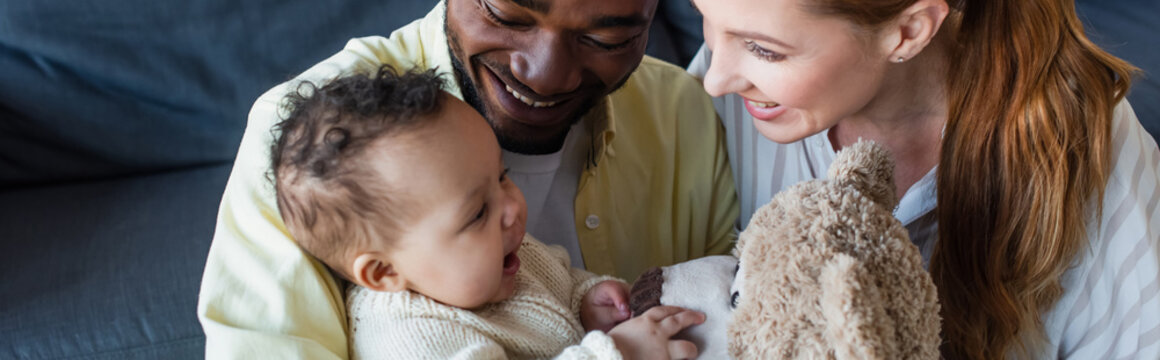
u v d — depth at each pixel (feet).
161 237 4.94
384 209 2.70
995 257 3.05
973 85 2.85
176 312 4.51
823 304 1.95
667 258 3.92
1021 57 2.73
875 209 2.17
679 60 5.73
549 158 3.55
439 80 2.88
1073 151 2.83
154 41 5.11
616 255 3.87
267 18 5.19
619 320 3.10
